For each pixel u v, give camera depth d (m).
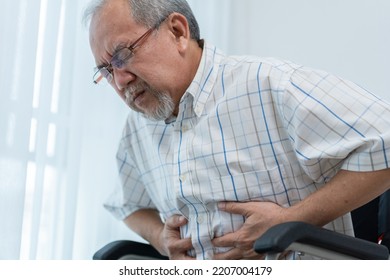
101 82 1.52
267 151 1.27
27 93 1.65
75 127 1.80
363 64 2.19
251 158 1.28
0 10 1.63
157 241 1.54
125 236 1.98
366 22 2.21
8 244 1.58
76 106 1.82
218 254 1.30
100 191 1.90
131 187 1.69
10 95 1.62
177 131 1.39
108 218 1.92
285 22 2.36
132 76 1.31
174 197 1.38
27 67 1.66
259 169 1.27
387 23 2.17
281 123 1.27
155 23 1.32
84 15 1.40
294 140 1.23
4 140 1.60
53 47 1.76
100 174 1.90
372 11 2.20
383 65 2.15
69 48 1.80
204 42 1.40
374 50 2.18
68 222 1.75
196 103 1.34
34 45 1.68
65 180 1.77
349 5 2.25
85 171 1.87
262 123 1.28
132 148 1.65
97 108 1.90
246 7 2.44
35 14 1.69
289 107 1.22
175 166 1.36
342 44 2.24
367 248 1.03
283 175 1.26
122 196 1.70
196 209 1.34
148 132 1.52
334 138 1.18
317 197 1.18
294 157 1.26
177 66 1.34
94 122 1.90
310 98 1.20
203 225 1.32
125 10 1.31
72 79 1.81
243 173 1.27
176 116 1.43
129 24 1.30
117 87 1.35
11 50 1.64
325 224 1.20
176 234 1.42
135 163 1.67
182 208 1.37
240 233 1.24
